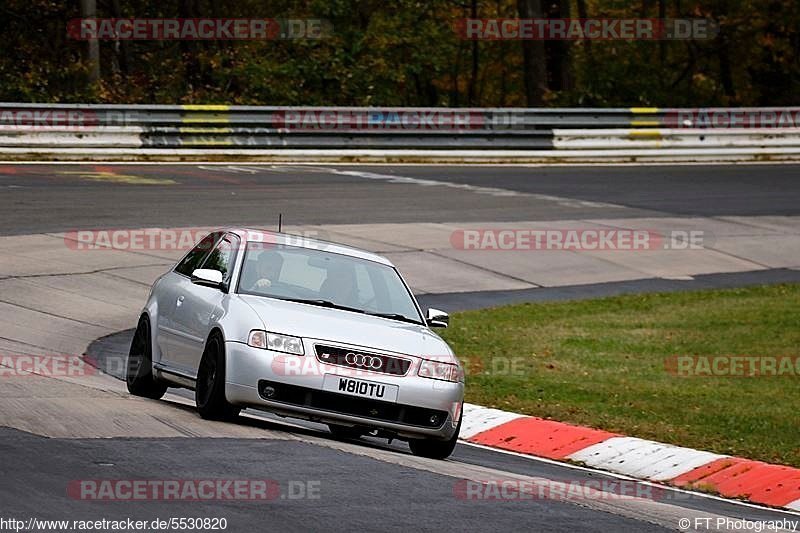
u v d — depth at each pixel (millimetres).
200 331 32219
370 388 30109
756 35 164750
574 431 36906
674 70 168500
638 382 45500
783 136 117375
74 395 33219
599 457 34562
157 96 122062
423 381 30672
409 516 21547
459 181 96125
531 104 140125
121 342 47344
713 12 166625
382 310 33531
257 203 79500
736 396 43469
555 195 91688
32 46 140375
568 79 148000
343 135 104375
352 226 74250
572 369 47344
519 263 69688
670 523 23859
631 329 55688
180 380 33469
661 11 166750
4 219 68312
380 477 25016
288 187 87375
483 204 85875
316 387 29828
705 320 58062
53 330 47500
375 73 140875
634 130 112438
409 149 106688
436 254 69375
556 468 32844
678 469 33125
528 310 59031
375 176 96062
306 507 21469
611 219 83312
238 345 30188
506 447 36312
